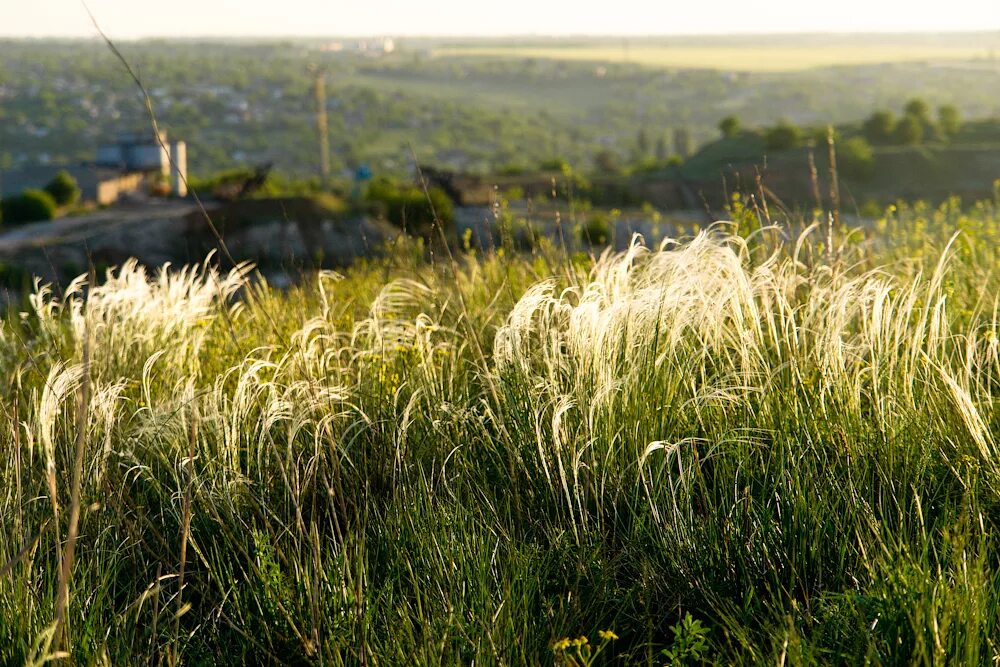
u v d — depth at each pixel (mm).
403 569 3004
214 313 5820
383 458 3660
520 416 3652
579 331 3828
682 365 3828
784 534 2986
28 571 2797
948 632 2338
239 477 3418
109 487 3361
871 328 3773
